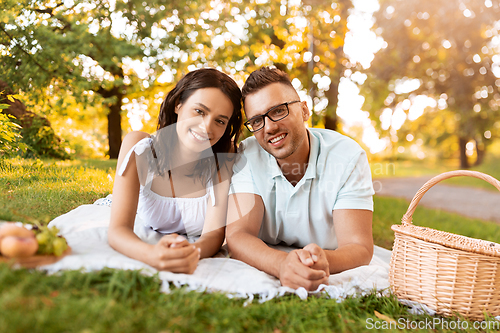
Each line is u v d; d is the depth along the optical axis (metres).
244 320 1.30
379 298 1.74
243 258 1.89
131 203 1.82
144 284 1.36
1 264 1.22
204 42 7.12
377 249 2.98
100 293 1.24
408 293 1.74
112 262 1.42
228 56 7.36
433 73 14.02
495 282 1.62
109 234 1.70
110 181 3.01
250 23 7.39
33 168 2.82
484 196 10.41
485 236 4.55
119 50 6.02
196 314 1.26
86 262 1.37
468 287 1.60
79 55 5.40
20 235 1.33
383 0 11.59
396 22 11.74
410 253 1.74
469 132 15.70
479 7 11.69
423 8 11.68
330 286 1.62
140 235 2.10
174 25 6.75
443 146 26.02
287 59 7.79
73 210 2.24
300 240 2.32
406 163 24.09
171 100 1.99
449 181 14.12
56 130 4.88
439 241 1.62
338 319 1.43
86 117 9.16
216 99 1.91
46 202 2.23
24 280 1.17
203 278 1.56
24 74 4.01
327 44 7.99
